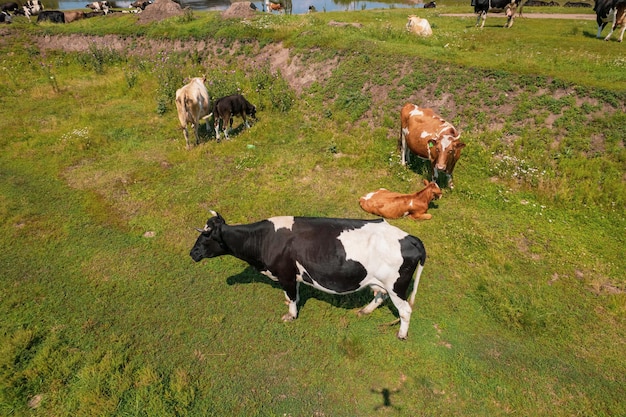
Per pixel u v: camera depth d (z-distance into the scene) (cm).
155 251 783
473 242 784
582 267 723
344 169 1055
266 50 1742
